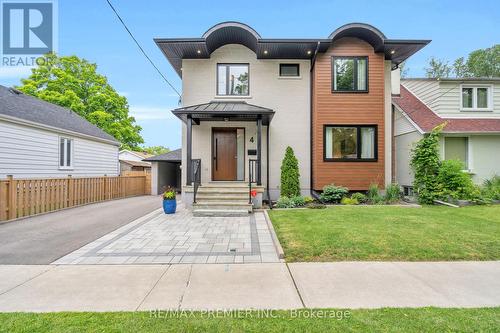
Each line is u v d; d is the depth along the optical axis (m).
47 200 9.41
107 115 27.81
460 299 3.25
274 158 11.50
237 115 10.08
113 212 9.56
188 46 10.68
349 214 7.73
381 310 2.97
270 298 3.28
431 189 9.92
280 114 11.56
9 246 5.45
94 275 4.00
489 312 2.94
